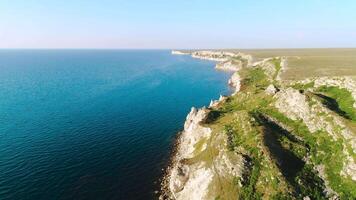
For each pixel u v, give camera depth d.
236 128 56.06
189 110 105.75
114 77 198.00
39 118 92.50
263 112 62.62
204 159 53.16
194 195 48.56
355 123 50.44
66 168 59.12
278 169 43.78
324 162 46.84
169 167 61.00
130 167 60.78
